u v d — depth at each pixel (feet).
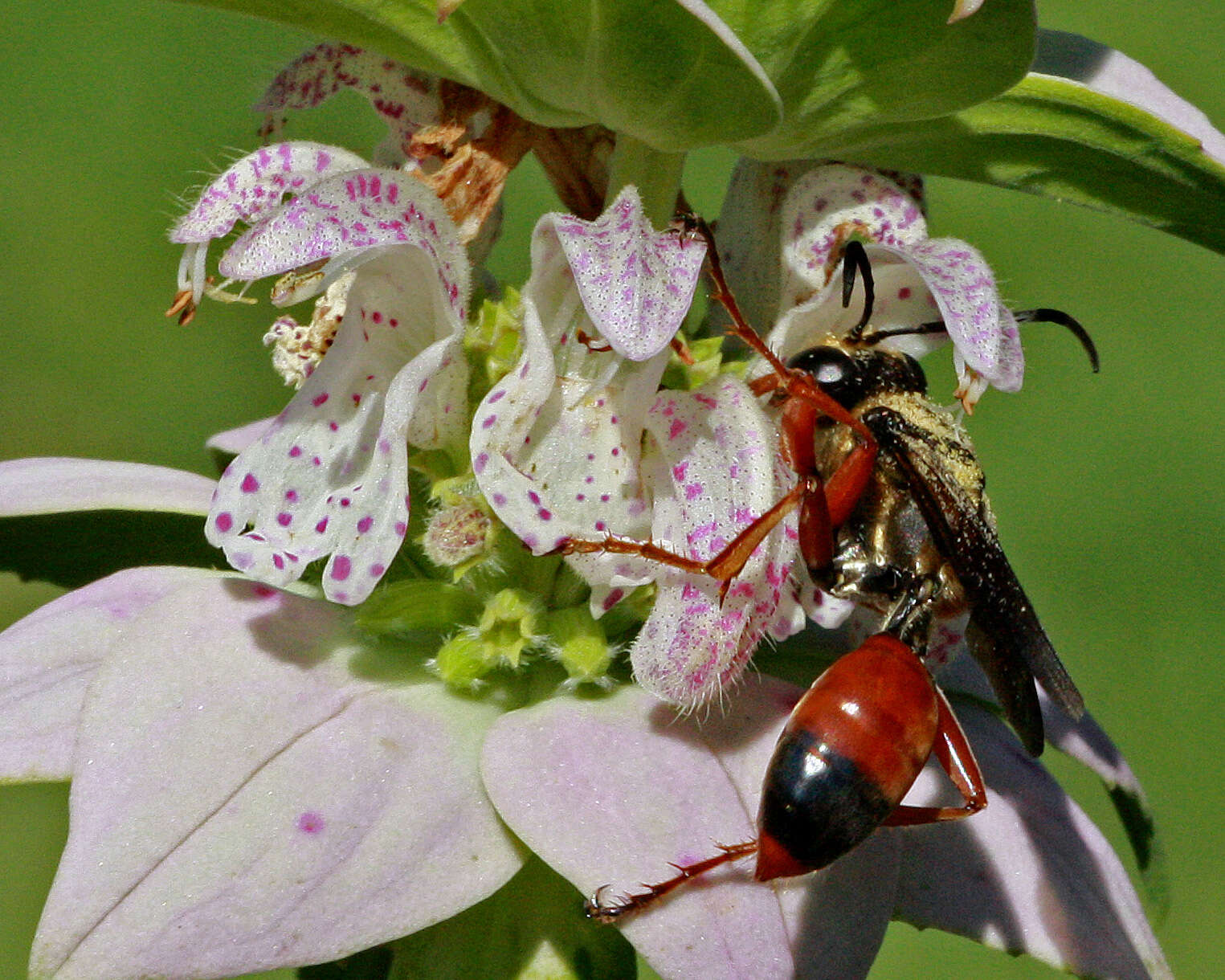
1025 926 0.53
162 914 0.50
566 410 0.52
